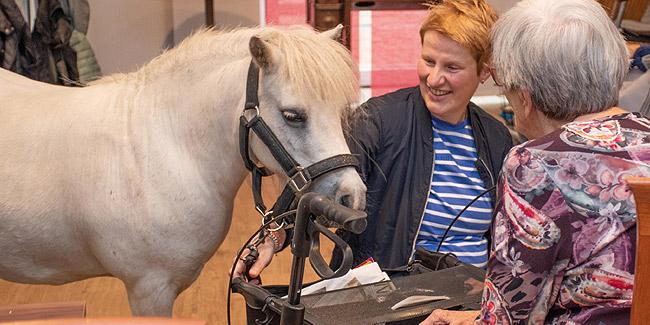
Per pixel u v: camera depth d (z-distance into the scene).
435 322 1.60
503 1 5.97
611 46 1.41
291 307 1.42
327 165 1.93
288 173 1.97
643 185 1.16
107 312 3.38
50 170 2.19
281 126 1.96
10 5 4.04
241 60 2.07
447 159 2.26
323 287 1.83
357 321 1.61
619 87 1.44
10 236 2.21
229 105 2.06
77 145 2.17
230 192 2.19
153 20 6.23
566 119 1.48
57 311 1.24
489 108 5.87
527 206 1.36
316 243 1.36
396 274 2.00
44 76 4.37
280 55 1.94
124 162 2.13
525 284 1.36
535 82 1.44
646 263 1.20
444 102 2.17
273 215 2.01
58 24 4.58
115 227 2.14
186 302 3.47
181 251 2.18
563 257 1.36
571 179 1.35
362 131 2.18
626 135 1.38
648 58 2.79
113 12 6.11
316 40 1.98
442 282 1.83
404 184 2.21
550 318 1.43
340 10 4.95
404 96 2.27
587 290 1.36
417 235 2.22
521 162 1.38
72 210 2.18
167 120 2.14
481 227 2.26
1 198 2.17
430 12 2.17
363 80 5.85
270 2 6.21
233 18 6.21
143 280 2.22
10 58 4.05
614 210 1.33
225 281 3.70
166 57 2.21
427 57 2.14
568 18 1.41
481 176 2.27
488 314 1.41
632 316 1.22
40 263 2.31
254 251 1.91
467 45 2.07
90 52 4.88
